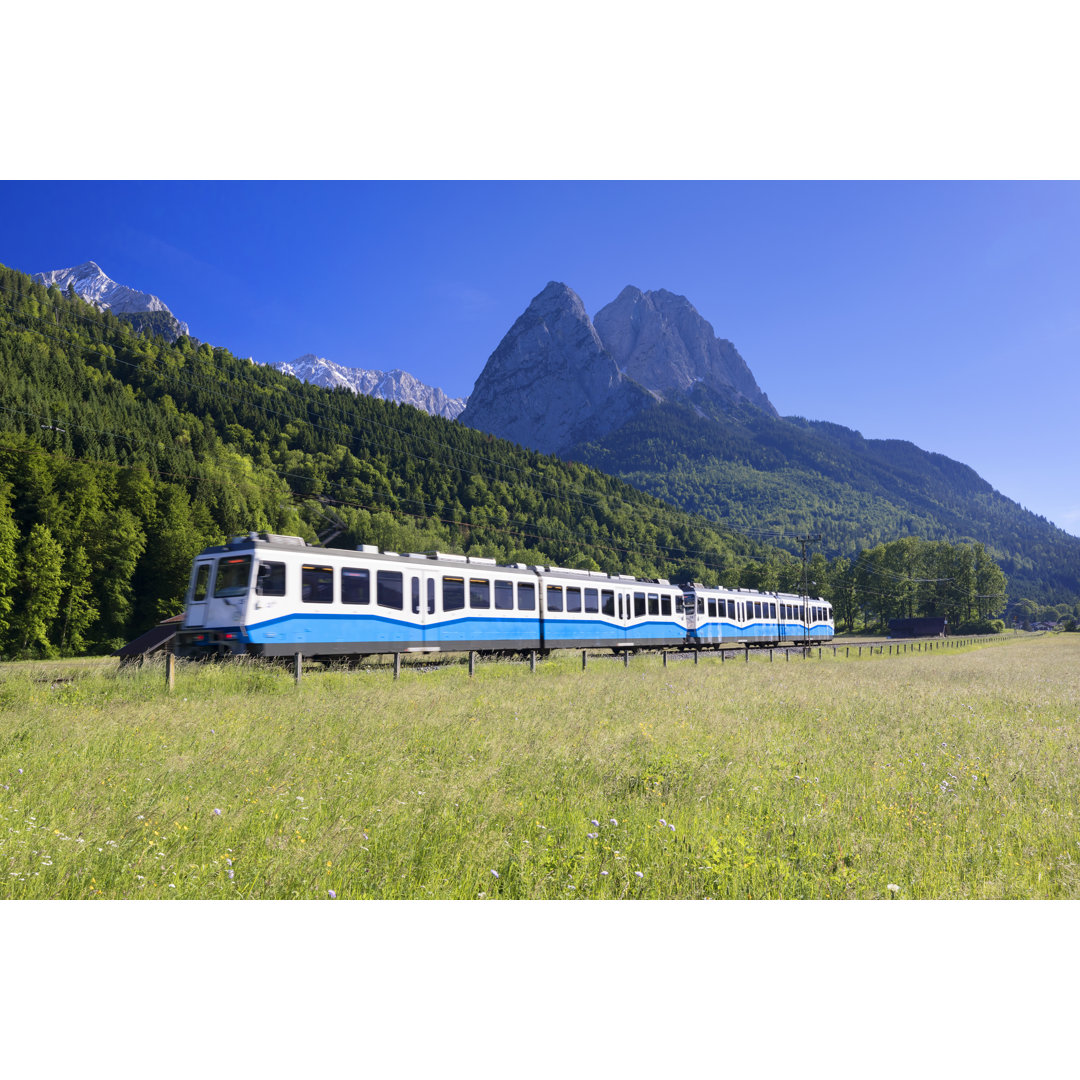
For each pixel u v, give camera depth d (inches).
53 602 2498.8
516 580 1130.7
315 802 286.5
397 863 230.2
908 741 450.0
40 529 2502.5
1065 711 615.5
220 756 366.3
